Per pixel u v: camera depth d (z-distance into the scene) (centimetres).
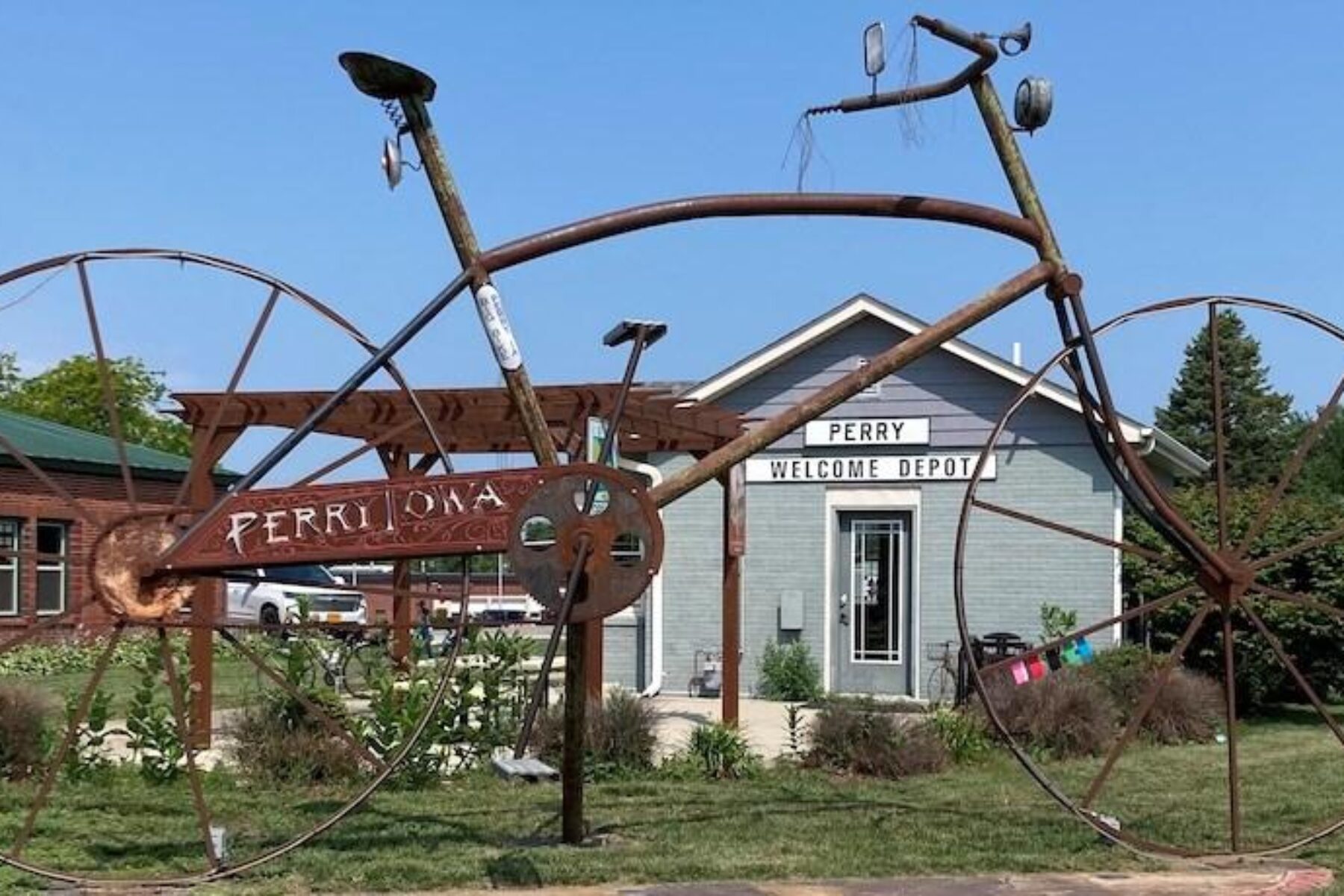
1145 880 602
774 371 1595
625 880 590
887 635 1562
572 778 658
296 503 573
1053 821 745
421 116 597
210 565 577
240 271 619
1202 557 684
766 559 1594
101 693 982
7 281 588
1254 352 4841
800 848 661
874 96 647
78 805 768
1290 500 1457
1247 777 941
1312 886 595
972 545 1538
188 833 689
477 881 582
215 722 1091
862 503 1572
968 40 650
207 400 1065
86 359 4800
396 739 850
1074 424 1510
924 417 1559
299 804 785
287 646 1084
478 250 603
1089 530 1494
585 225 611
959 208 650
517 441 1237
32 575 2138
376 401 1086
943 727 1011
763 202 627
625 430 1135
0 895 548
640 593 579
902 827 722
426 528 572
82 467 2225
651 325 637
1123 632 1498
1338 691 1397
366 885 574
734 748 927
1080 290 668
